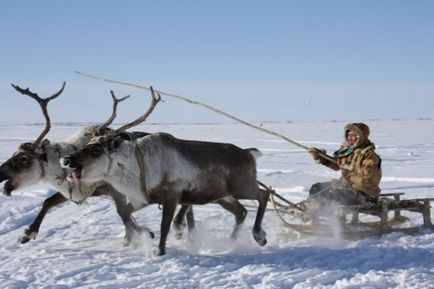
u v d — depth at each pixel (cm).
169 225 734
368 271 641
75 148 804
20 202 1197
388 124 5797
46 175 798
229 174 771
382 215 796
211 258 712
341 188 816
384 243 761
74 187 793
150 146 730
